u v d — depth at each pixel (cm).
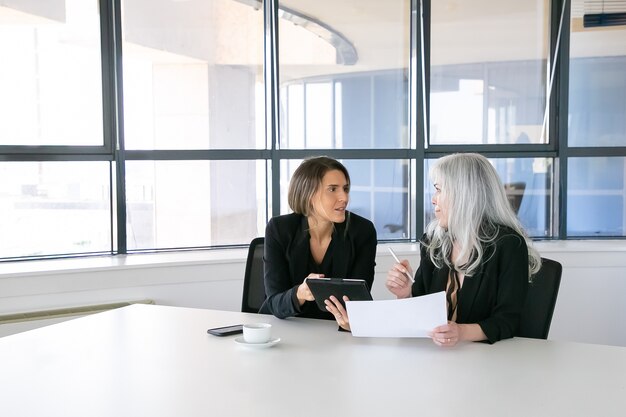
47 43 370
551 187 436
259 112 417
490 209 219
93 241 388
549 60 425
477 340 205
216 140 410
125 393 162
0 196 363
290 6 410
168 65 398
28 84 366
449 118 425
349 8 417
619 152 428
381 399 156
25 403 157
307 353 195
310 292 225
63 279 336
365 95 423
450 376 173
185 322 234
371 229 258
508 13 421
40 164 371
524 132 430
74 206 382
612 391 162
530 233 436
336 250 251
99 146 385
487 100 426
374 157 425
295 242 253
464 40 422
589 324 390
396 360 187
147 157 396
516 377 172
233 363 186
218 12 403
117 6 382
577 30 423
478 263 216
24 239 371
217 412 149
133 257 379
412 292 236
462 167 218
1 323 317
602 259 388
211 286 367
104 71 383
